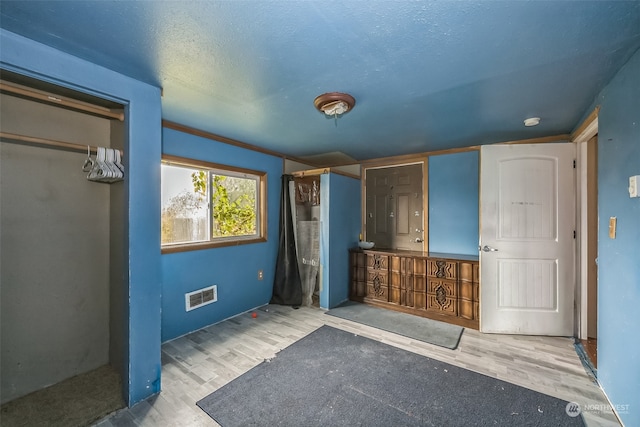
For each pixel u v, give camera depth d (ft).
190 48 4.81
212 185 10.34
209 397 6.10
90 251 7.04
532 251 9.21
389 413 5.62
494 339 8.93
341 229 12.67
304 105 7.31
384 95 6.70
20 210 6.02
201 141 9.64
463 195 11.82
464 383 6.57
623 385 5.30
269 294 12.44
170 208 9.14
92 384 6.49
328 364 7.39
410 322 10.30
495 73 5.63
